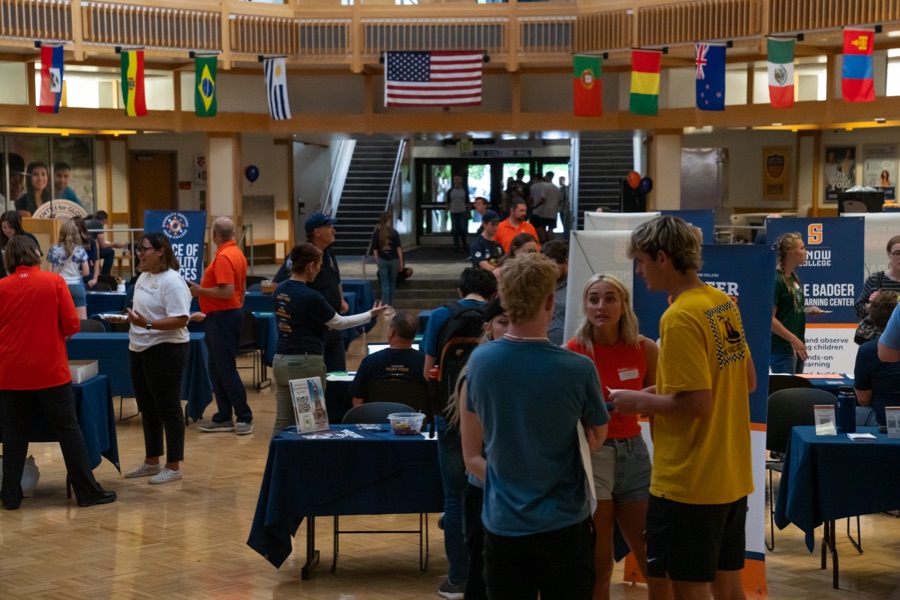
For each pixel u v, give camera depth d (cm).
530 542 333
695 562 366
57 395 680
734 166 2044
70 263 1031
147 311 733
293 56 1655
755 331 486
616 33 1575
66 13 1533
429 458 547
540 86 1762
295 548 615
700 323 359
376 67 1750
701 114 1669
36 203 1967
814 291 830
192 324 1104
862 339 666
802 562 581
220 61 1614
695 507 364
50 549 606
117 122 1722
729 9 1485
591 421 340
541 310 338
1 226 1021
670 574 370
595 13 1591
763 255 480
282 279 902
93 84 1853
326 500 546
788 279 761
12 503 688
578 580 337
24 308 668
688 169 2031
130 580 554
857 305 770
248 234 2175
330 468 546
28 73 1658
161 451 768
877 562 579
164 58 1627
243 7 1620
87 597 528
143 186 2139
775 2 1445
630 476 438
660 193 1738
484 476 345
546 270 337
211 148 1783
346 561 590
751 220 1898
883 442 527
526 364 332
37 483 736
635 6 1553
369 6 1642
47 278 673
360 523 669
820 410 548
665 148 1734
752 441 497
